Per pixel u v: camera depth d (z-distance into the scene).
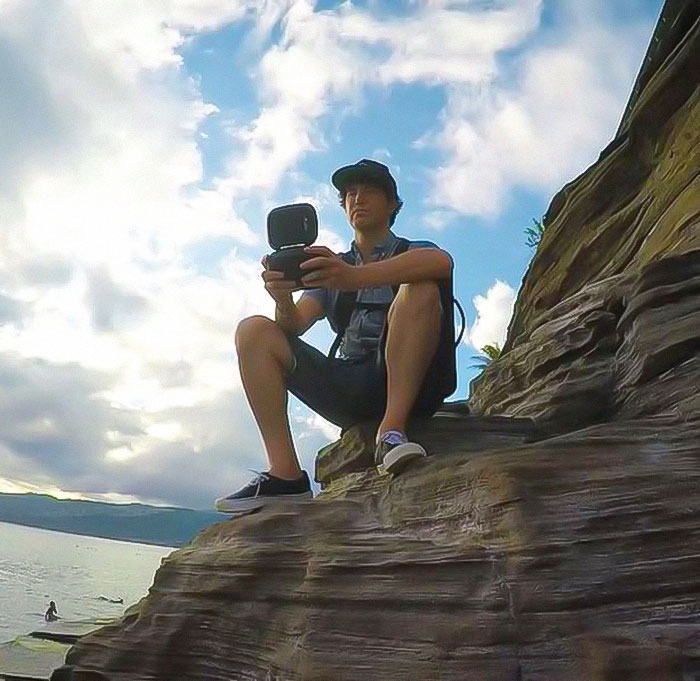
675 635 1.35
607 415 2.55
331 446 2.67
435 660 1.41
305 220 2.08
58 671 1.92
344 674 1.47
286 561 1.72
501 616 1.41
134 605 2.05
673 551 1.46
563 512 1.51
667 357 2.32
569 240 4.43
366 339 2.27
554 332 2.98
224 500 2.08
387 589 1.53
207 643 1.77
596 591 1.41
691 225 3.05
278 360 2.15
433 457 1.86
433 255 2.07
